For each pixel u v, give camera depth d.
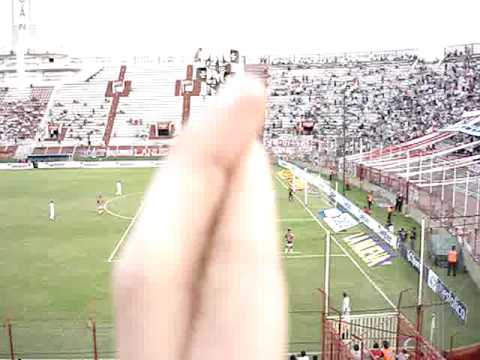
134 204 66.44
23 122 115.62
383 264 42.16
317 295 36.44
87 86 125.06
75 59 140.12
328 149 95.06
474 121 58.25
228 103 1.78
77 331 31.73
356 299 35.50
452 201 51.25
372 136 94.56
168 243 1.66
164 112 117.12
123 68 129.62
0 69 142.88
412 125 95.12
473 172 55.53
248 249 1.76
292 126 106.56
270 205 1.83
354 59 132.25
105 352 29.14
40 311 35.00
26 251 48.47
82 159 102.94
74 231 54.84
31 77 138.62
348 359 21.02
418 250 41.91
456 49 118.50
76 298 37.12
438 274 37.47
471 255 37.25
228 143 1.77
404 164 64.25
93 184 80.25
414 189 56.75
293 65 124.19
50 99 122.06
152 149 107.81
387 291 36.62
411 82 109.75
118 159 102.75
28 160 101.50
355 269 41.59
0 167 96.75
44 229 55.88
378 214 57.12
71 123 115.12
